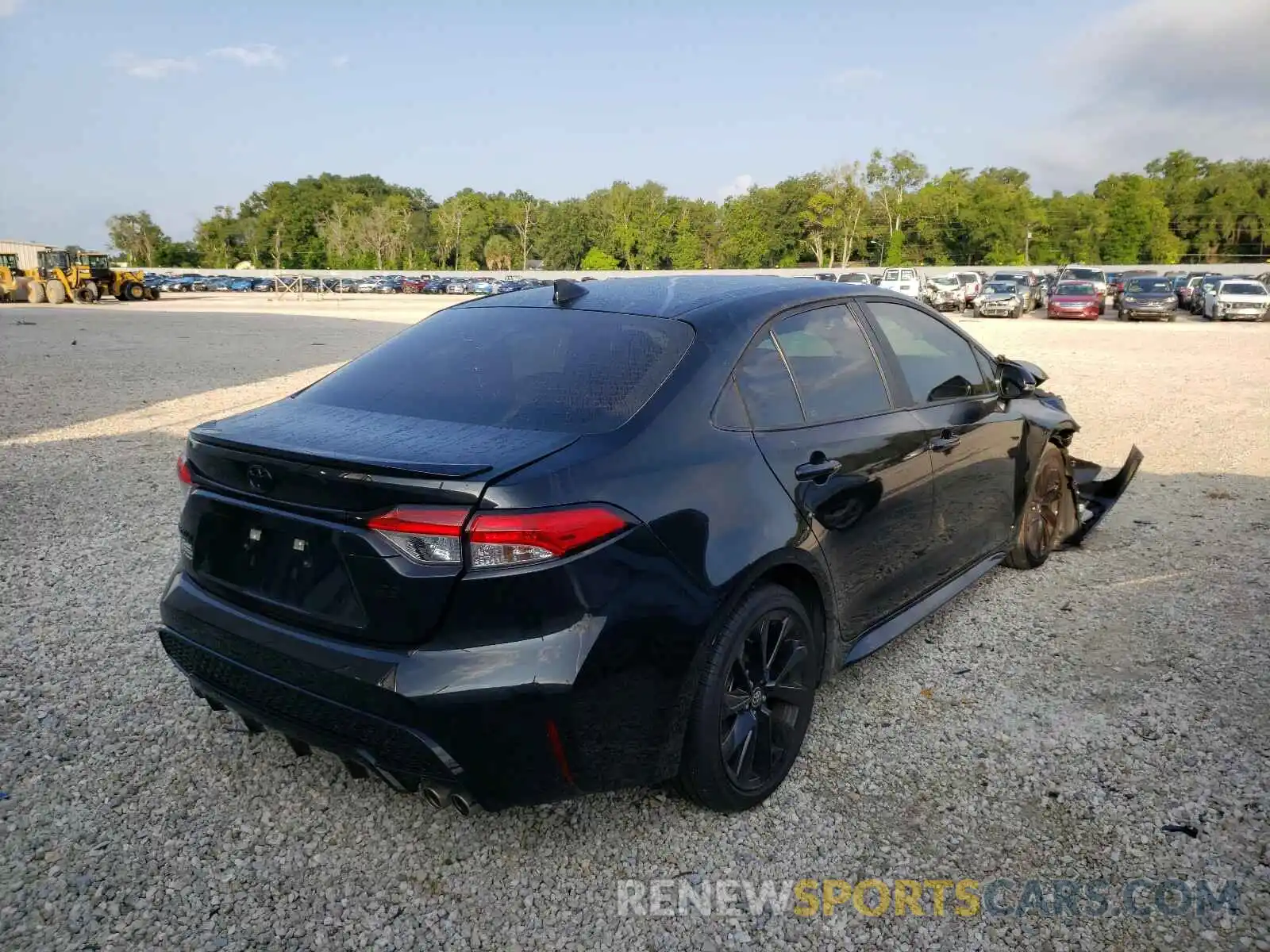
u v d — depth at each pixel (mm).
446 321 3369
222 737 3221
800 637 2912
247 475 2455
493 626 2203
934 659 3873
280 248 141625
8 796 2852
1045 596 4570
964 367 4145
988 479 4141
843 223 114000
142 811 2799
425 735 2225
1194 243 120375
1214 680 3635
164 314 33125
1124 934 2314
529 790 2320
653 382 2689
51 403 10508
